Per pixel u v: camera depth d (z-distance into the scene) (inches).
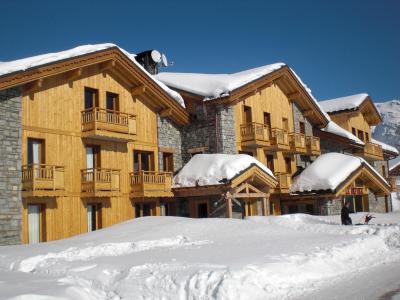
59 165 747.4
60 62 728.3
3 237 648.4
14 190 671.1
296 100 1251.2
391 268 429.7
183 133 1016.9
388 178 1599.4
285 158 1202.6
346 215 803.4
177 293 323.6
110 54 828.0
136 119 907.4
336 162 1115.3
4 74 646.5
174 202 970.1
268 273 354.0
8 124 676.1
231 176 856.9
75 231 764.6
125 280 345.1
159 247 535.8
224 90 954.1
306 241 534.9
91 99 839.7
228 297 309.6
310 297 310.5
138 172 879.7
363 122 1577.3
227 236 604.7
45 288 296.4
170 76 1145.4
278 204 1129.4
